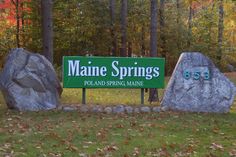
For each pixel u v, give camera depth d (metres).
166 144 8.61
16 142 8.52
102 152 7.95
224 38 37.06
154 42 15.86
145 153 7.97
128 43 32.75
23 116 11.34
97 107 12.42
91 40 29.69
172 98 12.83
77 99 15.62
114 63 13.03
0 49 30.48
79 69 12.90
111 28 29.28
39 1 28.58
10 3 29.55
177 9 34.09
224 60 33.88
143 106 12.72
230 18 34.12
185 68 12.88
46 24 16.39
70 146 8.29
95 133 9.44
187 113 12.34
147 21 30.61
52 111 12.09
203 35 33.34
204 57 12.96
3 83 12.39
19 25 30.27
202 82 12.84
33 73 12.48
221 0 31.86
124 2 27.47
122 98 16.75
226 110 12.82
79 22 28.94
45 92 12.55
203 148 8.40
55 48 29.23
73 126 10.12
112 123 10.58
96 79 13.00
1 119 10.90
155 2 15.79
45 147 8.21
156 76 13.23
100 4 29.33
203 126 10.50
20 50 12.67
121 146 8.41
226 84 12.86
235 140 9.12
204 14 33.72
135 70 13.14
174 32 31.81
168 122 10.90
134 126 10.29
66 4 29.05
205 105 12.79
